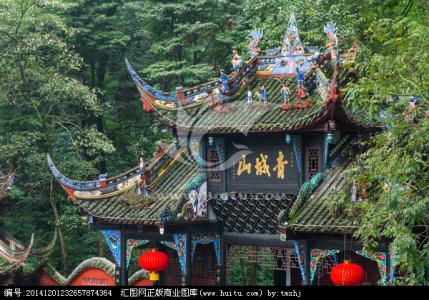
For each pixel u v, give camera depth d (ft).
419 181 68.74
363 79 70.23
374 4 117.91
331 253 83.46
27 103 131.64
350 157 89.45
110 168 154.10
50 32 137.08
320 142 88.94
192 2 141.38
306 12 117.08
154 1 148.97
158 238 95.35
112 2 149.28
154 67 144.25
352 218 80.28
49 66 137.80
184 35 141.79
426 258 65.87
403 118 68.44
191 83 144.66
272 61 98.17
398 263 71.05
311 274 84.58
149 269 95.61
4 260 106.73
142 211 94.27
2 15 126.11
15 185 133.80
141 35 152.87
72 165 133.49
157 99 95.61
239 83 96.94
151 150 153.69
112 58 156.97
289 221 83.05
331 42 93.56
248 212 94.22
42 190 136.15
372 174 69.87
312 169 89.92
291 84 95.45
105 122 156.15
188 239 93.09
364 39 114.52
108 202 97.76
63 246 128.67
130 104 156.15
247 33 138.72
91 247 144.66
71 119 140.26
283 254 99.50
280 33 118.73
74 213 134.31
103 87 154.92
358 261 90.48
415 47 68.80
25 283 107.76
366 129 88.02
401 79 69.36
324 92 88.28
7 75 130.21
